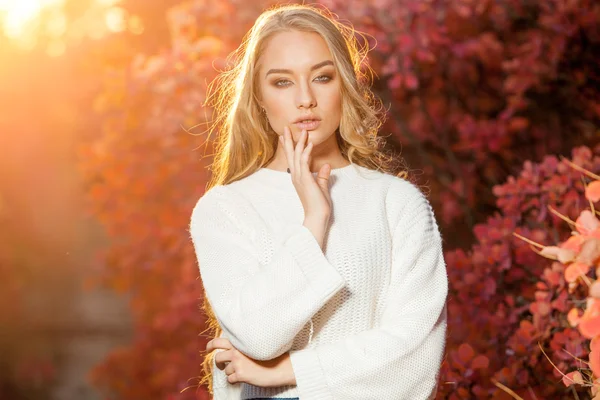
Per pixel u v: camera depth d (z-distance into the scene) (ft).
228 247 9.71
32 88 46.24
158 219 26.08
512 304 15.70
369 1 21.57
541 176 16.61
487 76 23.12
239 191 10.10
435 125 23.09
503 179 22.67
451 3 21.67
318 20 9.86
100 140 29.30
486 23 22.52
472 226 22.30
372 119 10.13
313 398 8.98
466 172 22.50
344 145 10.39
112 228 26.61
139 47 29.30
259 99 10.16
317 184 9.35
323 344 9.39
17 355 49.85
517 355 14.57
